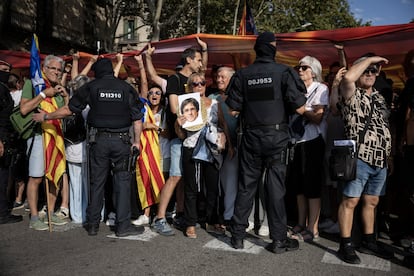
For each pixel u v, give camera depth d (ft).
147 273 12.02
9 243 14.78
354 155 12.75
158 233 16.21
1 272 11.98
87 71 21.44
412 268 12.73
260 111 13.67
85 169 17.62
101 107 15.29
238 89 14.08
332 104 14.29
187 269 12.38
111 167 15.98
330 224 16.49
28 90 16.40
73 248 14.25
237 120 15.85
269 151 13.73
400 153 14.83
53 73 17.01
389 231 17.40
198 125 15.05
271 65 13.73
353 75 12.59
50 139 16.62
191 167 15.39
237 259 13.33
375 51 21.18
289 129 14.84
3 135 17.02
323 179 16.20
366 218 13.98
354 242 14.76
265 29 69.97
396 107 15.69
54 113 15.69
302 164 15.26
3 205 17.47
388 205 17.51
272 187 13.93
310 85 15.20
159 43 20.63
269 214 14.14
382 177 13.44
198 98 15.15
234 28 65.51
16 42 57.47
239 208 14.30
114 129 15.42
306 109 14.84
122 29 98.07
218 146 15.21
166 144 18.25
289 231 15.92
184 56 16.43
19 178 20.97
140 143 17.48
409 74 17.16
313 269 12.52
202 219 17.66
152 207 19.60
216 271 12.25
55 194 17.60
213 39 19.58
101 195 15.90
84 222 17.67
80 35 71.46
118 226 15.72
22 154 18.51
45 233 16.11
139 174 17.39
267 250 14.32
